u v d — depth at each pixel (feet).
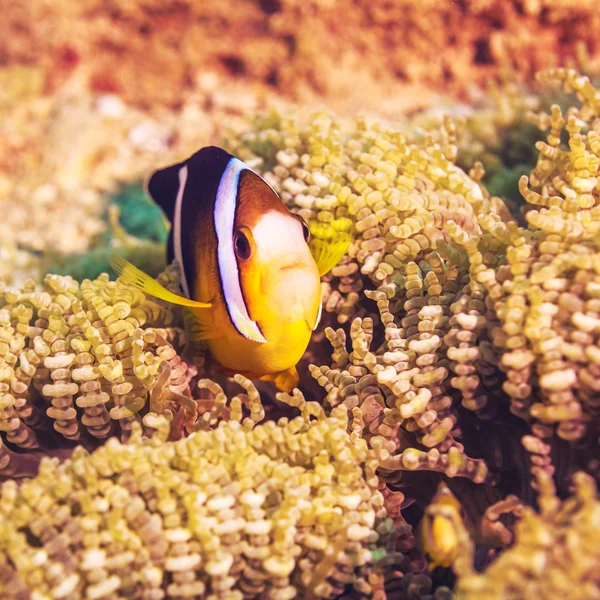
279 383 1.09
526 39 1.90
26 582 0.95
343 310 1.12
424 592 1.02
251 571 0.98
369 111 1.91
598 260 0.98
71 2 2.03
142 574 0.96
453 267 1.08
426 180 1.15
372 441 1.03
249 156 1.25
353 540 0.99
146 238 1.65
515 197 1.30
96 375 1.06
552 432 0.99
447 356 1.02
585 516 0.91
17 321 1.09
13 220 1.77
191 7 2.02
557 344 0.97
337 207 1.13
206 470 0.99
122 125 2.01
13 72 2.03
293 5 1.93
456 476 1.04
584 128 1.18
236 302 1.04
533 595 0.90
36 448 1.09
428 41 1.95
